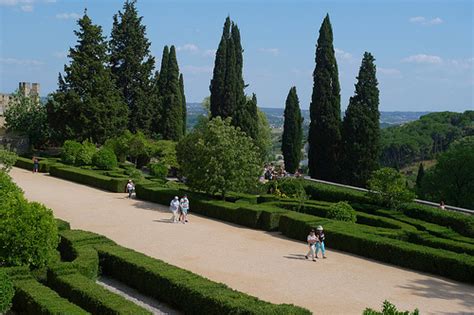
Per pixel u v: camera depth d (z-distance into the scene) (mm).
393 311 8367
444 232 25141
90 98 54406
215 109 64250
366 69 49000
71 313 11969
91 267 16188
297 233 24953
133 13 64625
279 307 12617
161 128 66625
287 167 60188
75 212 29281
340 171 49438
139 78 64500
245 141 33000
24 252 15758
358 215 28938
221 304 13141
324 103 51438
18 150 59781
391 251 21031
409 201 30547
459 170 43594
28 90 69188
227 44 64438
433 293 17062
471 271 18531
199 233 25250
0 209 16156
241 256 20953
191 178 32562
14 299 14000
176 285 14727
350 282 17891
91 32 57250
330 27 51625
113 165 46750
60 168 44906
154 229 25656
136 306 12820
